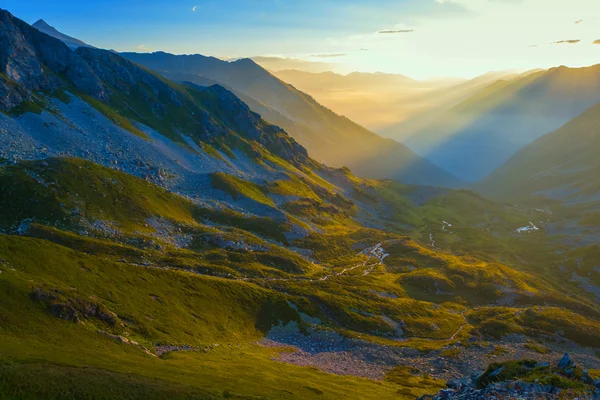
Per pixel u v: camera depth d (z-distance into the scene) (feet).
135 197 561.43
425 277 586.45
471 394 152.46
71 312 228.84
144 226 521.24
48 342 197.26
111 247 436.35
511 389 147.84
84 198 505.25
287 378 242.78
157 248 476.95
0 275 226.38
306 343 362.74
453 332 441.68
